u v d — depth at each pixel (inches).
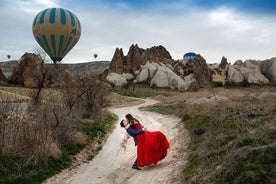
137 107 2162.9
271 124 522.0
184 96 2662.4
